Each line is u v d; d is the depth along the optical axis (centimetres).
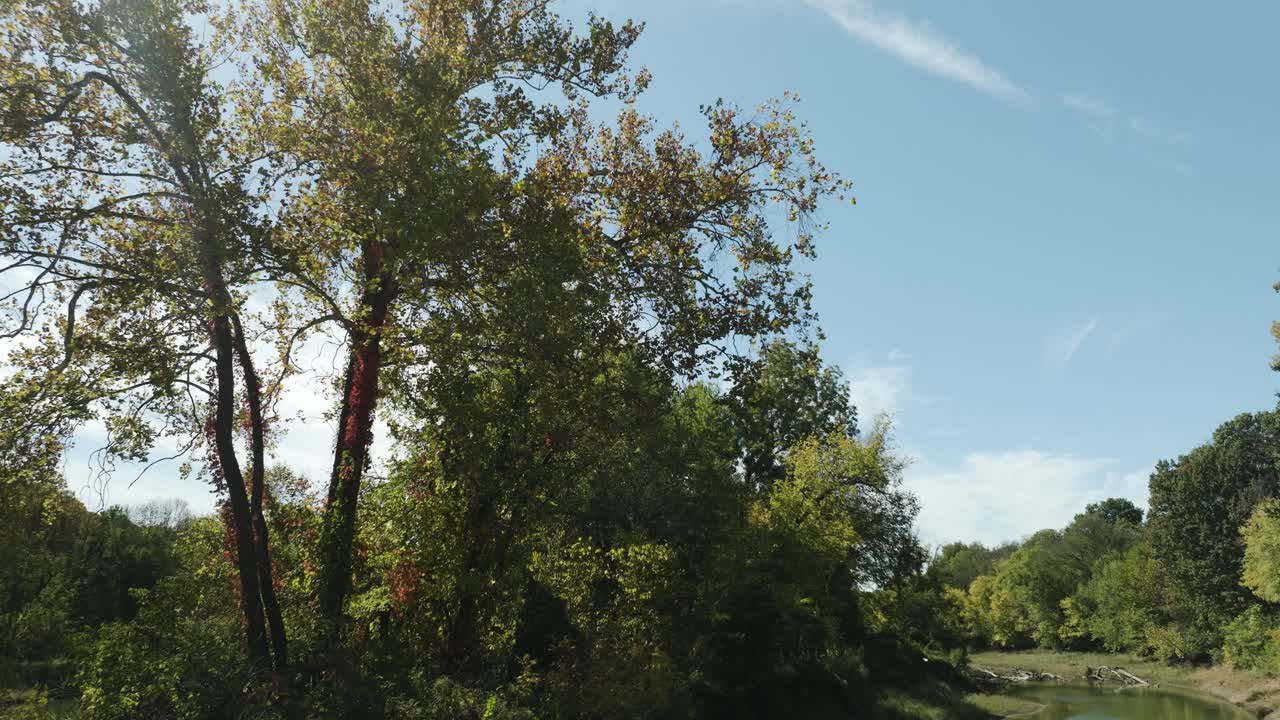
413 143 1426
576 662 1997
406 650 1805
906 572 4422
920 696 4253
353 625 1759
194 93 1408
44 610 2378
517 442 1834
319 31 1612
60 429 1538
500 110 1708
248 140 1549
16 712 1379
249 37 1711
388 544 1936
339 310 1712
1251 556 5006
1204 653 6334
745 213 1861
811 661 3688
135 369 1531
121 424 1598
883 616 4459
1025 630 9544
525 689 1797
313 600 1733
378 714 1470
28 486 1620
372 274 1755
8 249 1329
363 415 1766
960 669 5631
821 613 3662
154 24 1370
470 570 1875
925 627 5797
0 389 1491
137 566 4400
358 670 1532
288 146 1539
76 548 3916
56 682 1515
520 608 2084
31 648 2225
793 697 3259
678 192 1823
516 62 1841
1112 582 7912
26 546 2192
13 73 1346
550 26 1809
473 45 1786
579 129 1917
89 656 1434
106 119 1437
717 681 2861
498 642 2006
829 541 3428
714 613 2798
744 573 3097
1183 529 6334
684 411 3488
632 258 1820
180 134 1431
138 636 1481
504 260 1570
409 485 1952
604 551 2522
